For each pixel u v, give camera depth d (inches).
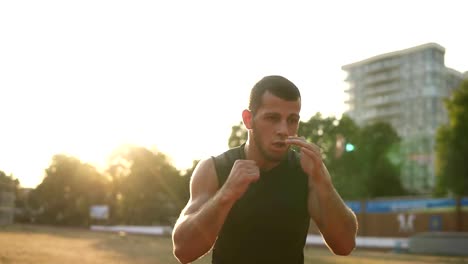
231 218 76.9
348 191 2524.6
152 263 515.5
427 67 4153.5
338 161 2517.2
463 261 801.6
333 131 2546.8
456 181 1708.9
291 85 73.1
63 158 2942.9
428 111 4094.5
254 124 73.8
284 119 72.8
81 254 599.5
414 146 3998.5
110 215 2955.2
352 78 4675.2
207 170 78.5
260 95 72.9
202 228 68.0
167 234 1999.3
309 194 78.6
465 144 1708.9
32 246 693.9
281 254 78.2
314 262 630.5
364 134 2738.7
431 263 706.2
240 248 77.7
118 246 864.9
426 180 3873.0
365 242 1478.8
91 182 2950.3
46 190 2901.1
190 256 70.1
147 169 2918.3
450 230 1360.7
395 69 4387.3
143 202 2930.6
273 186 76.9
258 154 76.2
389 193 2701.8
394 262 687.7
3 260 466.3
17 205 2770.7
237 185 66.8
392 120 4340.6
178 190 2864.2
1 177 1994.3
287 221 77.1
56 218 2886.3
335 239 76.4
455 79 4333.2
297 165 78.8
